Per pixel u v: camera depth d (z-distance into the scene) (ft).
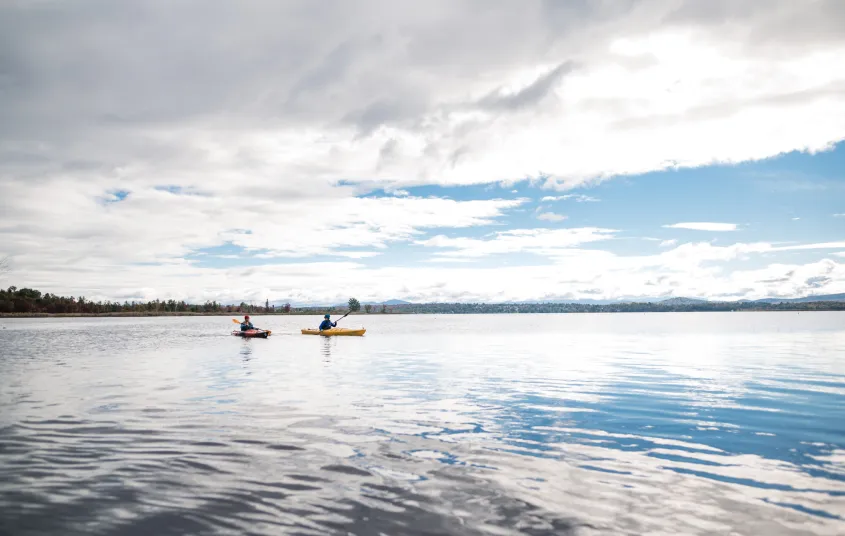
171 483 21.63
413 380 52.75
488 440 28.50
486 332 180.45
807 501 19.63
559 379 53.47
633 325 254.06
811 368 61.87
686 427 31.58
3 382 50.90
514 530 17.15
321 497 20.06
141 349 95.14
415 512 18.61
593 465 24.06
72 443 27.78
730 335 140.77
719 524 17.62
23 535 16.79
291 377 55.06
